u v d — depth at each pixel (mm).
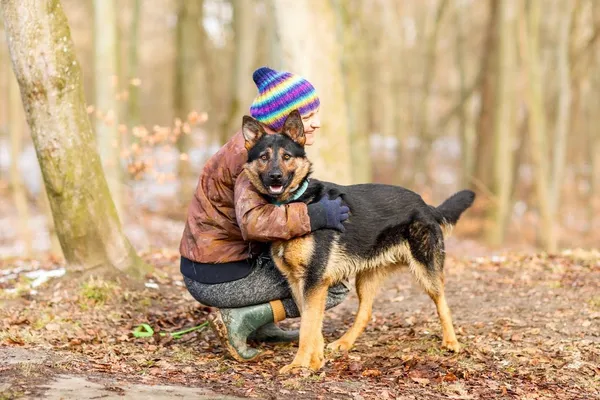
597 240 22766
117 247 6984
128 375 4496
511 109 18250
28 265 8594
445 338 5457
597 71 27062
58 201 6738
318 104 5254
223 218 4945
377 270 5676
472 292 7234
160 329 6055
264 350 5484
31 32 6379
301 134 4840
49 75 6465
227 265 4988
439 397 4371
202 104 31734
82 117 6766
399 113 28938
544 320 6145
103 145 12719
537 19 18875
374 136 37156
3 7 6434
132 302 6570
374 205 5250
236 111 19109
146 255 8797
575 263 8336
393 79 28828
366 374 4809
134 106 18188
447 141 37344
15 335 5426
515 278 7699
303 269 4848
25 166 28062
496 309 6574
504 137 18172
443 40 32125
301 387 4395
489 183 18688
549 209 18703
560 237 22797
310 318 4875
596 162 28344
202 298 5109
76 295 6543
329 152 10648
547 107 26000
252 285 5031
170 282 7227
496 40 18562
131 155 11234
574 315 6250
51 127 6582
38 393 3863
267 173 4598
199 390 4184
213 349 5500
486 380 4766
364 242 5117
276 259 4891
